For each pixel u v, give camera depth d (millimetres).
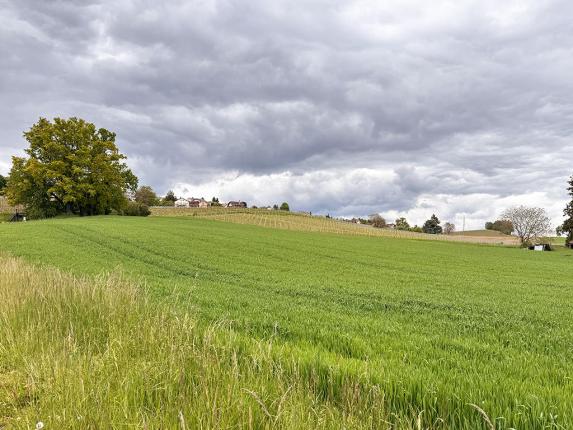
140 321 6398
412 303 15289
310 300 14578
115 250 32062
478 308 14484
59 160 70375
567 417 3885
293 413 3443
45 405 3961
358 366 5438
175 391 4227
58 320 6570
